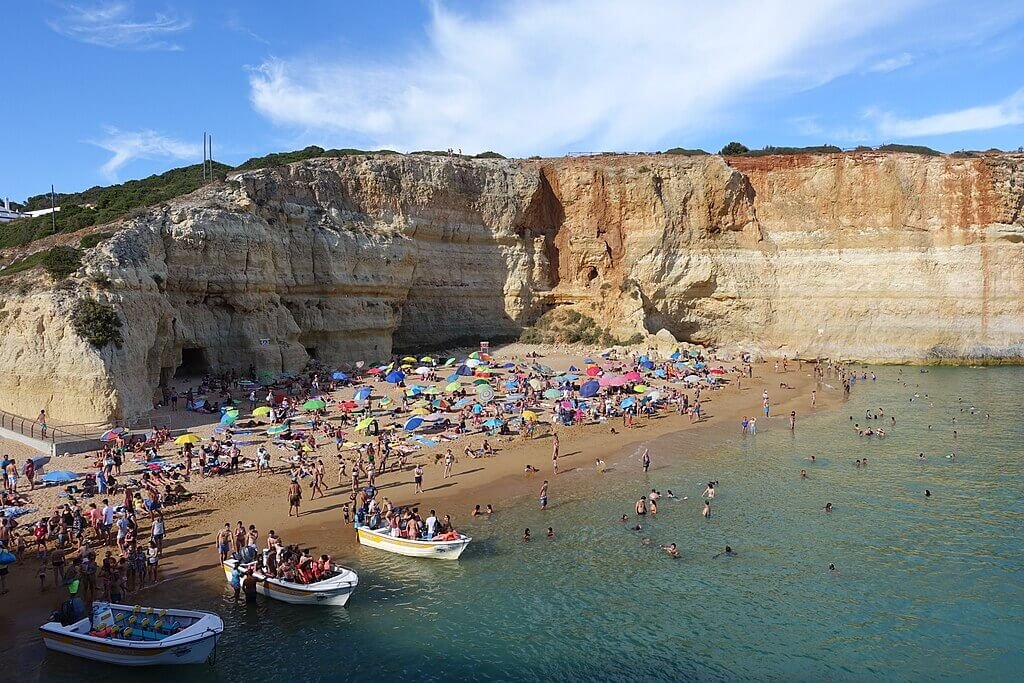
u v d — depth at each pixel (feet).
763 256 265.95
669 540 89.51
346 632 67.31
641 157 282.15
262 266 175.52
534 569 81.10
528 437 141.08
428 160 242.17
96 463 104.47
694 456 129.80
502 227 261.44
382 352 215.10
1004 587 76.43
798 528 93.40
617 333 258.57
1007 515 97.35
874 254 255.50
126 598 70.85
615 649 64.95
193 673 60.23
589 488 110.11
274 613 70.18
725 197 263.90
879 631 67.72
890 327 252.21
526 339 257.34
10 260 152.46
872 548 86.69
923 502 103.19
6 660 59.57
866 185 257.75
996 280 244.63
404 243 222.89
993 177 244.22
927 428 151.94
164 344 147.23
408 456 123.65
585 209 272.92
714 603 73.31
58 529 81.61
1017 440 139.85
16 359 123.13
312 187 207.62
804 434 147.64
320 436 131.64
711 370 221.05
